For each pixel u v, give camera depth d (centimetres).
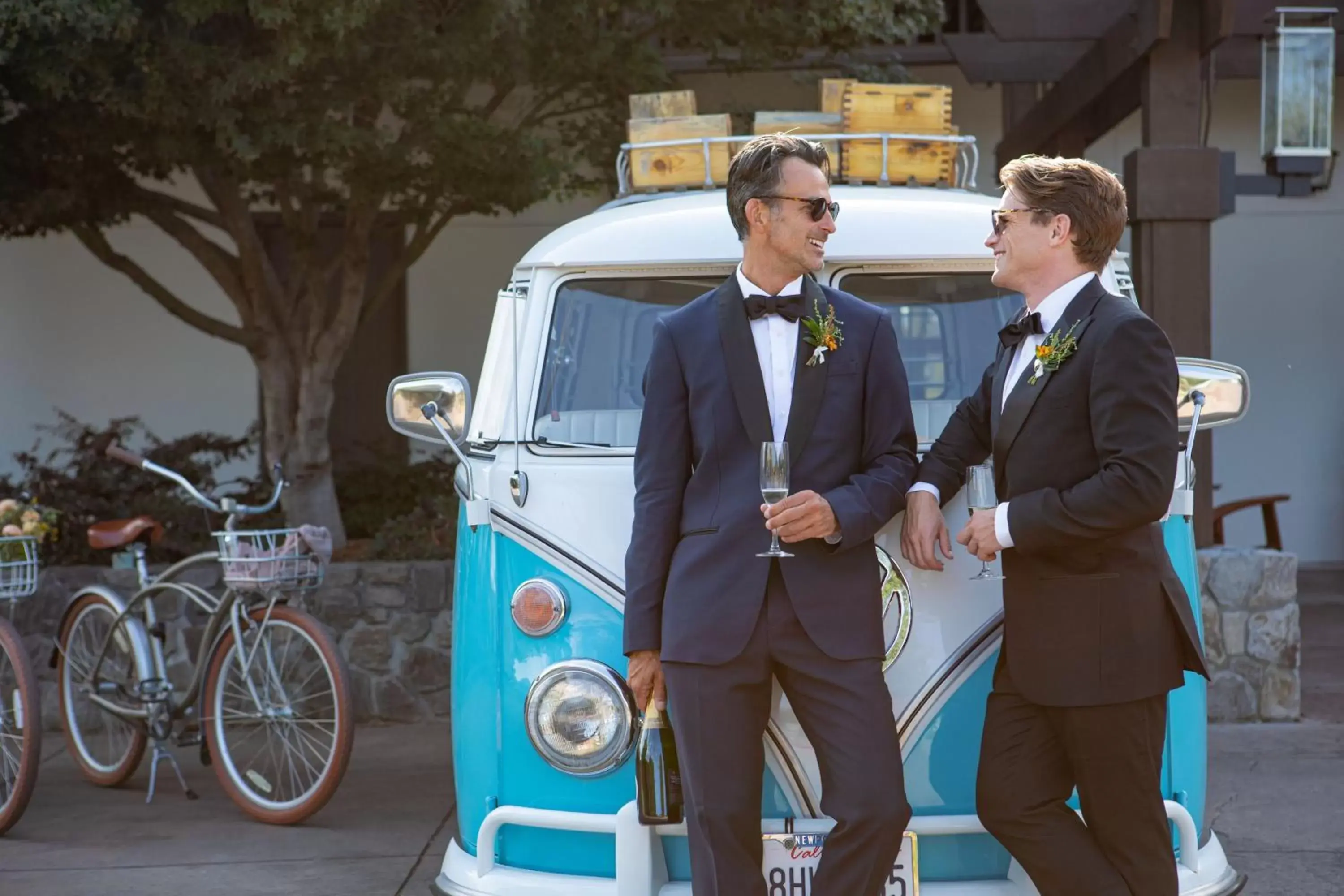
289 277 819
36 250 1090
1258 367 1162
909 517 295
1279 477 1167
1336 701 675
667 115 416
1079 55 790
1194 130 616
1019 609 281
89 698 561
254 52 604
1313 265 1156
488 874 305
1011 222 288
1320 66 617
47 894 435
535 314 344
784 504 274
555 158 707
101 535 548
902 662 296
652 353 298
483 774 314
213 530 751
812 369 289
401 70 607
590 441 335
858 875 273
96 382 1097
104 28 542
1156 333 271
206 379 1099
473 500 321
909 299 348
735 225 295
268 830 505
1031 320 287
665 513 288
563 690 301
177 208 753
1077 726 275
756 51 673
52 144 652
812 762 292
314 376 756
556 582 307
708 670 279
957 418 310
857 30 653
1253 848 461
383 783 566
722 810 276
